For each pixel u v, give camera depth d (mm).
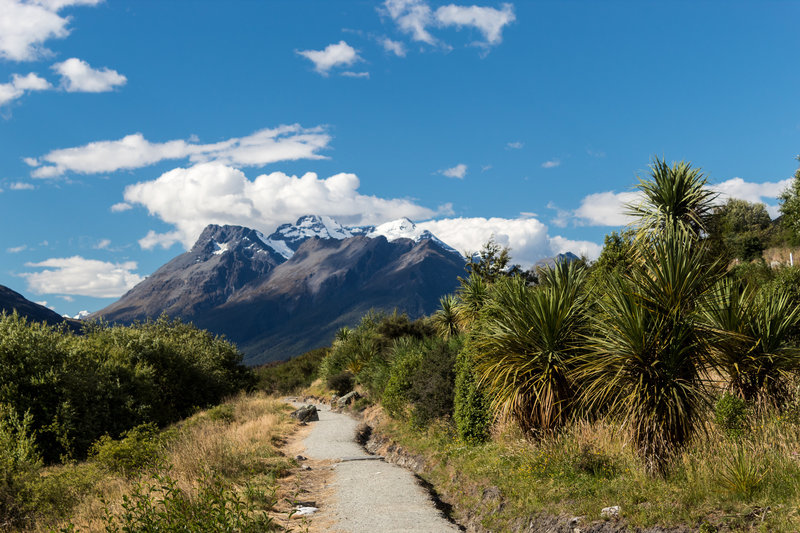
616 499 6699
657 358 7133
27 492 8438
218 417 22641
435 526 7957
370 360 35000
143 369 25297
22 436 12703
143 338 30562
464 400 12672
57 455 18344
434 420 15289
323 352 61969
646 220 15266
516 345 9852
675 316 7059
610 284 7766
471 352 11805
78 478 9586
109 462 11023
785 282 12836
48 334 22078
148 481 9273
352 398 31547
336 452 16172
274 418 23156
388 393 20594
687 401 6949
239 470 11359
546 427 9320
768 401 8156
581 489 7359
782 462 6160
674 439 6973
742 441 6852
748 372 8586
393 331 40500
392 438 16875
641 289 7336
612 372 7543
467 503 8898
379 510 8906
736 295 8672
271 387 58188
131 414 21781
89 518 7297
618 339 7375
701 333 7172
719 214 15180
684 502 5965
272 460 13352
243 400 32781
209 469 10094
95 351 24969
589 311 9656
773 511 5227
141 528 5910
